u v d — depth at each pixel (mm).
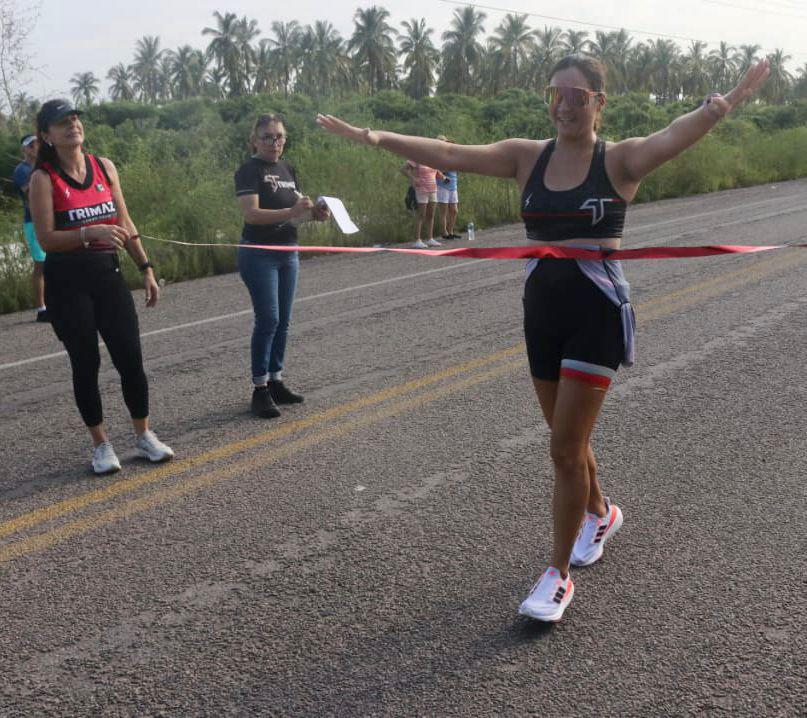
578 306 2986
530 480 4305
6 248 10594
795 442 4715
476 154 3182
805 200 18531
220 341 7613
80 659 2910
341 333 7676
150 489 4355
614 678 2699
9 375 6766
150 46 137500
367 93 106188
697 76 106250
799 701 2553
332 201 4906
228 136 27047
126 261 11352
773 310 7789
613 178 2959
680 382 5828
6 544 3793
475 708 2578
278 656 2889
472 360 6551
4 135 16891
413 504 4066
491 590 3271
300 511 4027
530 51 100375
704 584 3262
